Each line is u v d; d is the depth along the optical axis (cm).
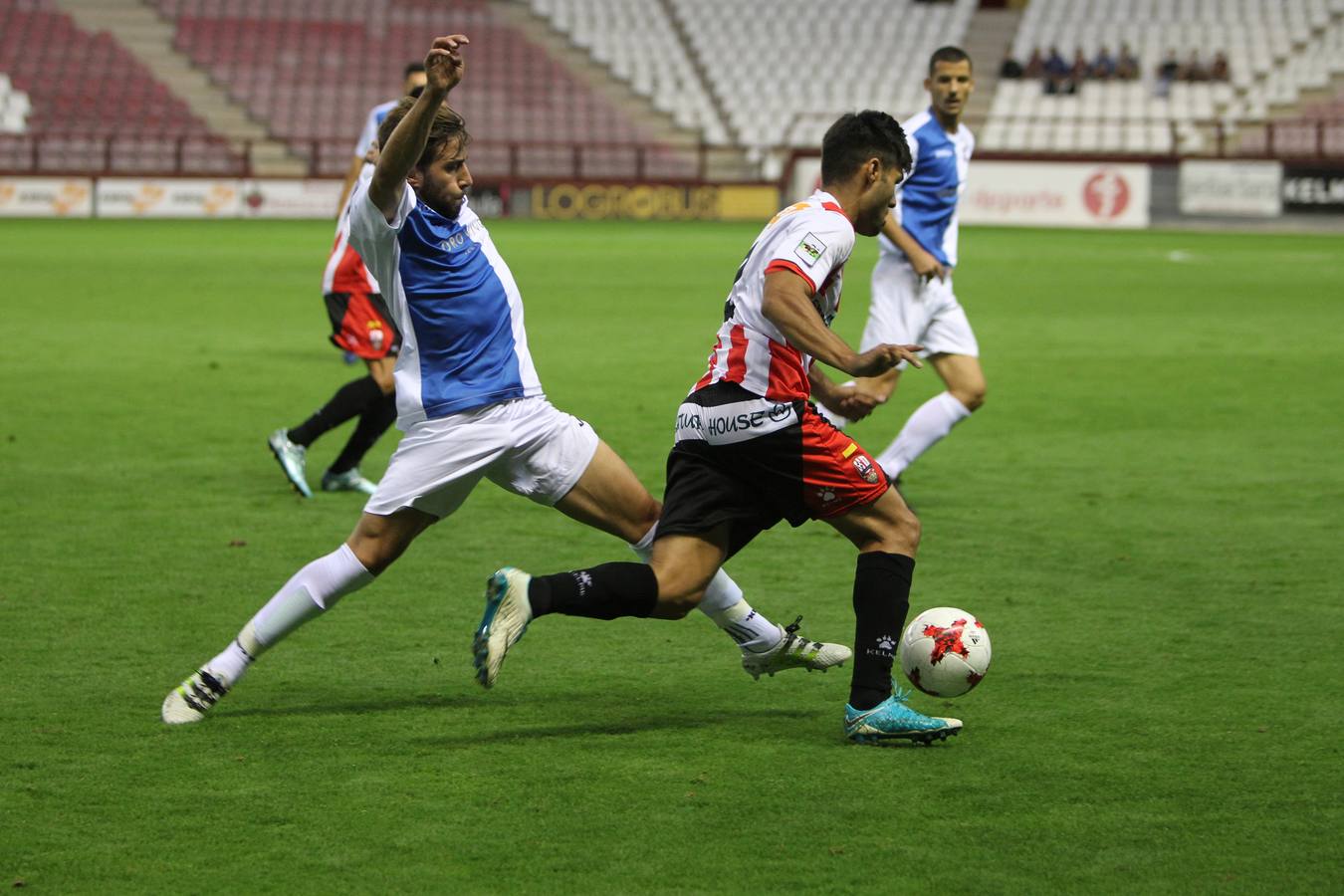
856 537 988
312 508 1677
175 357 2956
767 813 845
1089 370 2897
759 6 9831
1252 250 6512
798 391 962
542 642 1197
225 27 9025
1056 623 1247
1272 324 3753
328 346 3166
